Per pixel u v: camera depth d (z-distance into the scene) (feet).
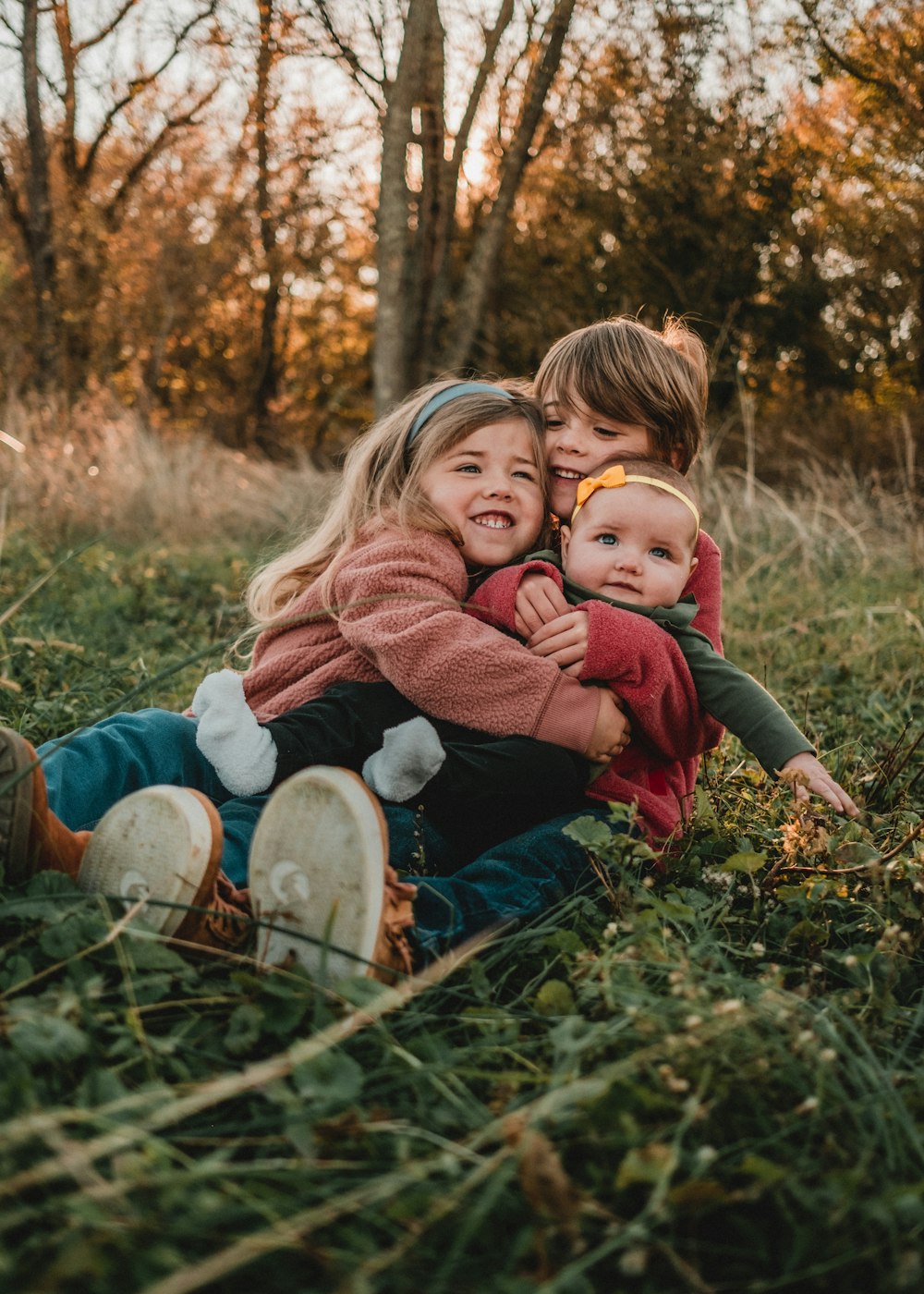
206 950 4.96
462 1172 3.78
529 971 5.63
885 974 5.34
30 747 5.12
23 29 33.53
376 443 8.12
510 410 7.57
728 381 33.55
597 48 30.25
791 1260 3.53
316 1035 4.33
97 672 10.78
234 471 29.14
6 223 35.17
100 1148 3.39
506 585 6.97
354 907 4.81
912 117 29.73
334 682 7.02
